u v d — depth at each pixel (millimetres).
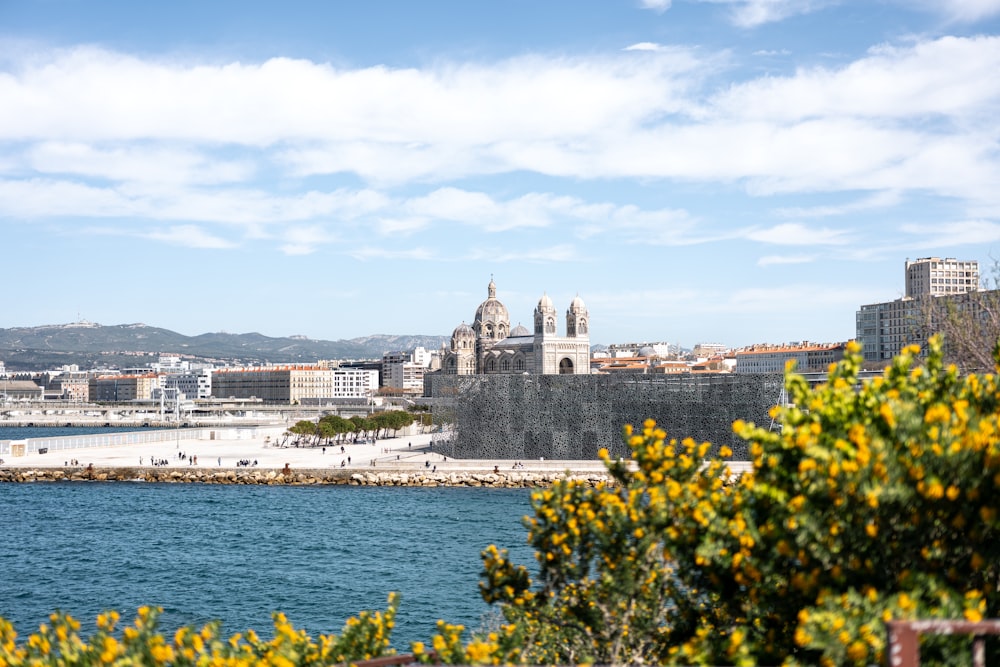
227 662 16875
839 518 15008
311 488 128250
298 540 84375
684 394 128625
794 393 17484
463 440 139000
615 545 19500
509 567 21625
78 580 68688
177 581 67688
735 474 95188
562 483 21234
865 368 199125
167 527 93938
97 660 16547
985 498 14625
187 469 139500
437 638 18844
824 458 15203
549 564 20688
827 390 16703
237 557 76812
